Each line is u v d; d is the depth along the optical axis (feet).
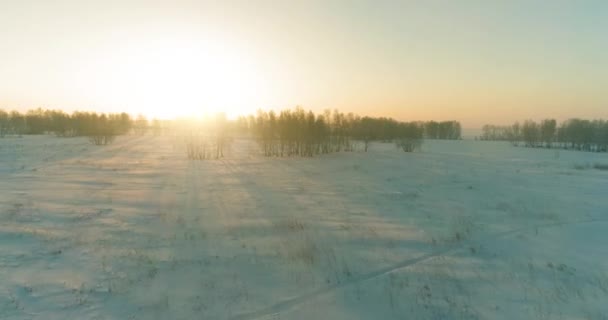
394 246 32.86
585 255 31.32
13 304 21.22
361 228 38.60
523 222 42.52
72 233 34.91
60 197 53.21
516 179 84.64
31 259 28.14
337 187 69.97
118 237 34.17
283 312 21.20
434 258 30.07
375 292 23.90
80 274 25.66
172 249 31.24
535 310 21.74
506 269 27.94
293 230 37.60
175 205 49.85
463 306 22.16
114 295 22.74
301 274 26.48
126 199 53.36
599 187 72.13
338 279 25.79
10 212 42.16
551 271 27.63
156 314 20.67
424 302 22.66
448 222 41.91
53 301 21.74
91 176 79.41
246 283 24.84
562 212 48.39
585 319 20.75
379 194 61.93
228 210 47.11
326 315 20.97
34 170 86.99
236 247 31.96
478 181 80.64
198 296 22.85
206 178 81.15
